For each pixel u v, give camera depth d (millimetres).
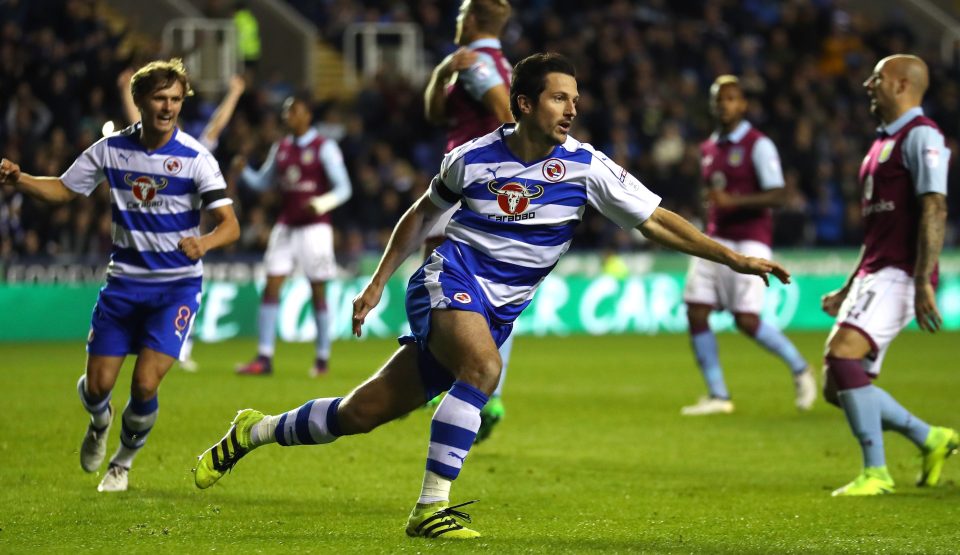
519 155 17016
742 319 35750
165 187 21141
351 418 17531
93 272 60375
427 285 17094
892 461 26938
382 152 71812
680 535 17594
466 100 27500
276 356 51219
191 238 20719
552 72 16594
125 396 35469
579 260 68875
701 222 72562
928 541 17156
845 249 73000
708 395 35625
